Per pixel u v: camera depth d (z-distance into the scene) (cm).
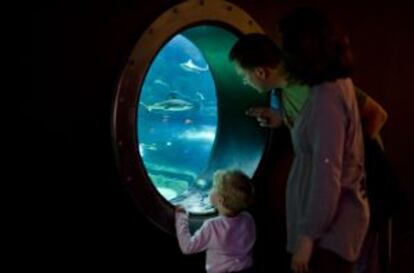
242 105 335
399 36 407
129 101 253
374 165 255
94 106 244
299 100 246
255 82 259
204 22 281
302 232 224
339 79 230
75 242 243
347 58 229
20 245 225
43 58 225
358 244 237
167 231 275
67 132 236
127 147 254
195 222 292
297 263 225
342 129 223
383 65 400
